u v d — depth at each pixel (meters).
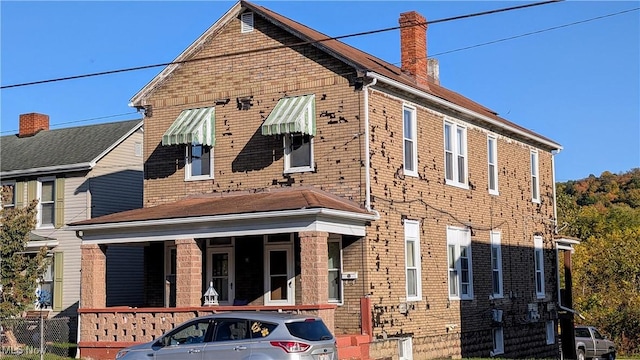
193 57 26.16
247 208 21.25
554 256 36.34
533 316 32.81
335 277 23.08
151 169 26.50
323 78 23.89
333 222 21.16
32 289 25.41
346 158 23.23
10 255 25.14
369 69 23.03
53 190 33.69
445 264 26.80
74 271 32.53
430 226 26.11
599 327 49.12
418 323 24.75
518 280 32.31
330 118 23.62
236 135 25.14
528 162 34.62
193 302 21.81
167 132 25.05
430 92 26.81
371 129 23.28
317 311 19.80
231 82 25.44
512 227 32.31
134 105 26.88
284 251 24.06
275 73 24.72
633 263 51.44
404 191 24.70
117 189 34.25
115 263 33.41
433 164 26.70
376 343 22.34
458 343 27.08
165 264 26.36
